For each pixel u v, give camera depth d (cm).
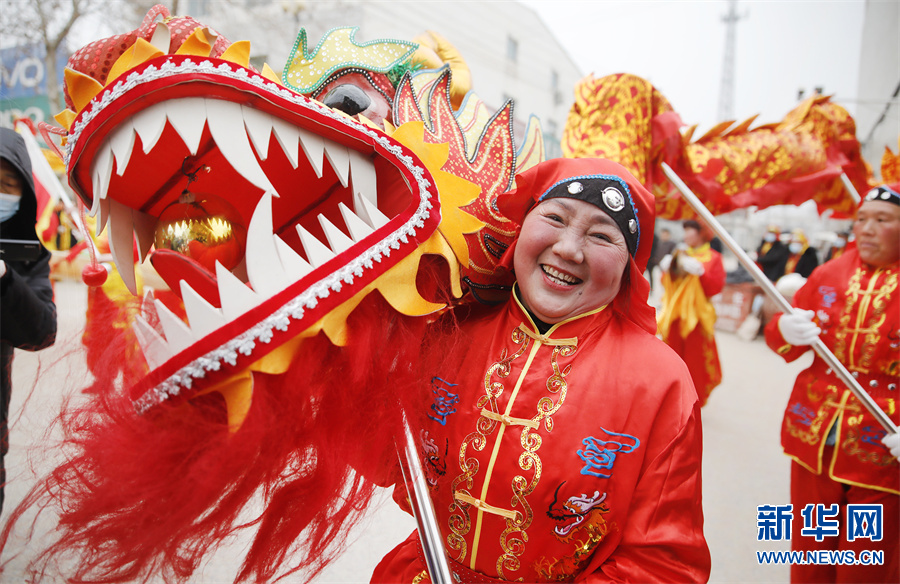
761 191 195
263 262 70
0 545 76
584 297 89
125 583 72
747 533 203
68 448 76
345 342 73
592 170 90
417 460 80
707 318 334
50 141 95
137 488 67
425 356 93
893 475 164
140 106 68
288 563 79
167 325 68
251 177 70
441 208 85
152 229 89
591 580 85
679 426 85
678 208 205
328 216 93
